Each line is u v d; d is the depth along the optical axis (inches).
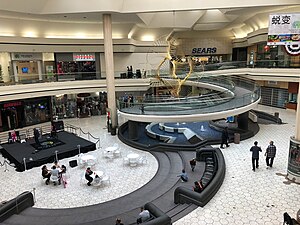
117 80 1004.6
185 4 729.6
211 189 378.6
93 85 977.5
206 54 1466.5
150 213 329.4
